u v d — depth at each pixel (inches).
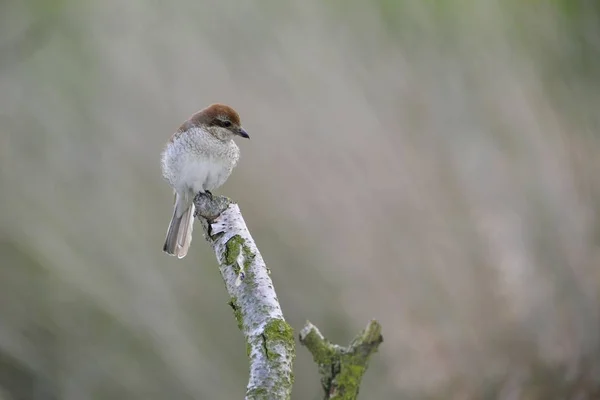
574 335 471.5
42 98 551.5
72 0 573.6
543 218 493.7
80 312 521.3
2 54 563.2
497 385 469.1
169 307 488.1
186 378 476.4
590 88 559.8
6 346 511.5
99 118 531.2
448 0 571.2
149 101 526.0
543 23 577.6
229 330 489.1
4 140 540.1
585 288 477.7
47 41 567.5
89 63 551.2
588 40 576.4
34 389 515.5
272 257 483.5
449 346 476.1
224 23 543.8
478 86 542.3
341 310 479.2
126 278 495.2
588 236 491.2
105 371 502.0
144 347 492.4
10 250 519.2
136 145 520.7
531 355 471.5
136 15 558.9
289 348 124.0
